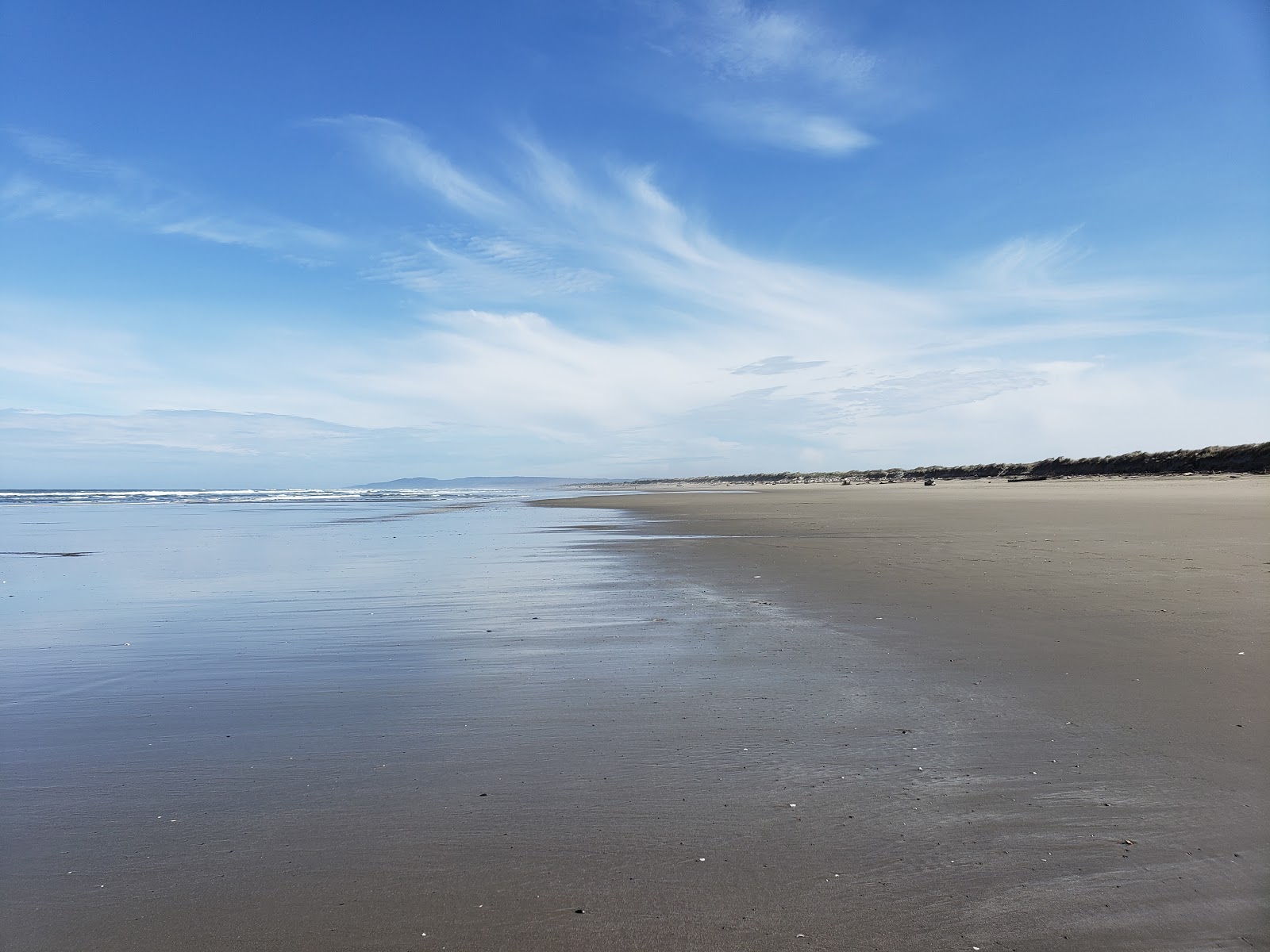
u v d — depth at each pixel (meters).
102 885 2.98
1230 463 62.25
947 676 5.73
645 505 41.22
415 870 3.07
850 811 3.55
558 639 7.33
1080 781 3.84
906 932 2.65
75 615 9.08
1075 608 7.98
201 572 13.27
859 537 17.08
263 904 2.84
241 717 5.06
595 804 3.66
